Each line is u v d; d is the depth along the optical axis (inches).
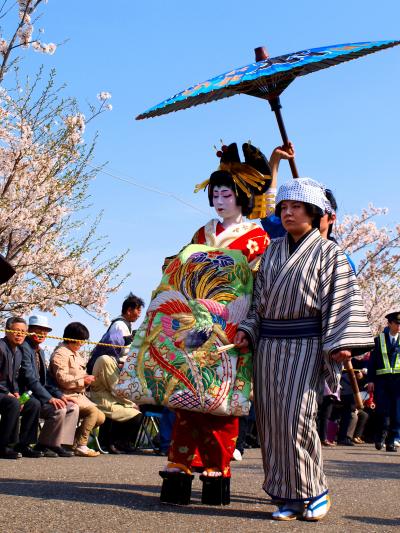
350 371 189.3
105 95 612.1
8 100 583.8
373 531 143.9
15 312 642.2
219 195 190.1
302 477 154.9
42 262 629.9
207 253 175.0
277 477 157.6
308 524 149.6
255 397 165.5
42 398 316.5
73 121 601.0
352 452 398.6
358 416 505.7
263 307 165.8
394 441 427.5
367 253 1079.0
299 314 161.8
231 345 164.7
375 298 1077.1
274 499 158.7
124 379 169.6
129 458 321.1
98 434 362.3
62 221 636.1
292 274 161.9
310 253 163.3
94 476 222.5
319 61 175.0
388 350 434.6
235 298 169.9
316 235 166.1
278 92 187.2
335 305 159.6
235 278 171.6
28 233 592.1
